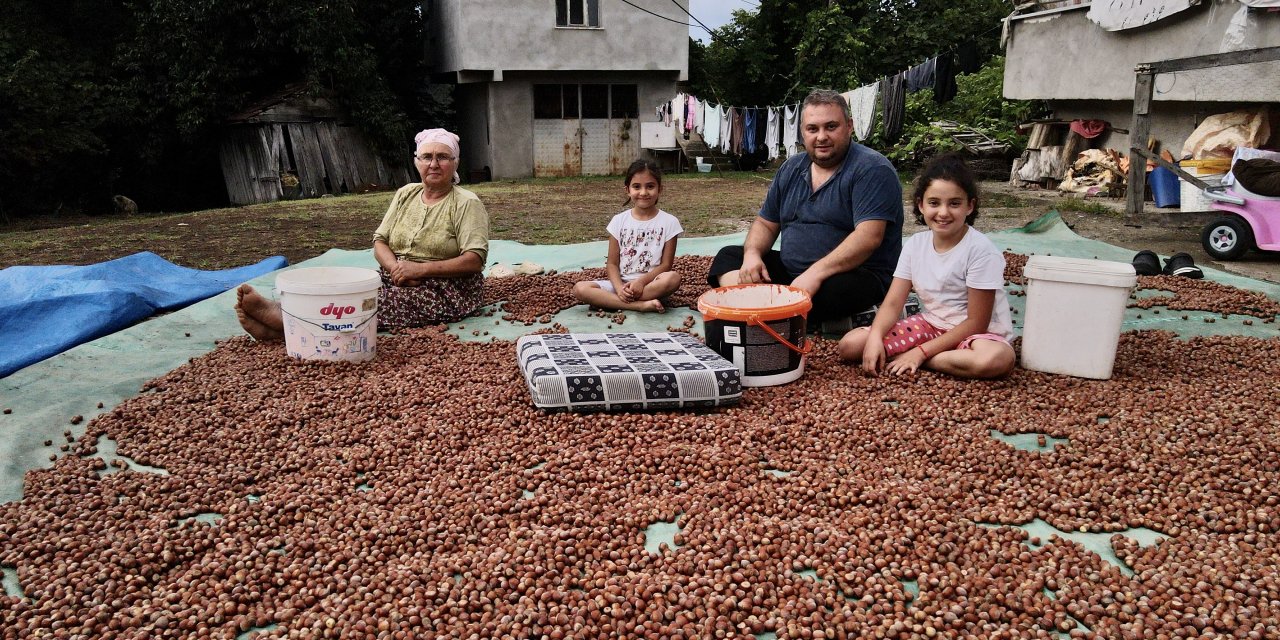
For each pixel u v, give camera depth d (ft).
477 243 16.69
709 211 39.42
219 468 10.28
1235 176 24.79
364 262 23.85
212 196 68.18
